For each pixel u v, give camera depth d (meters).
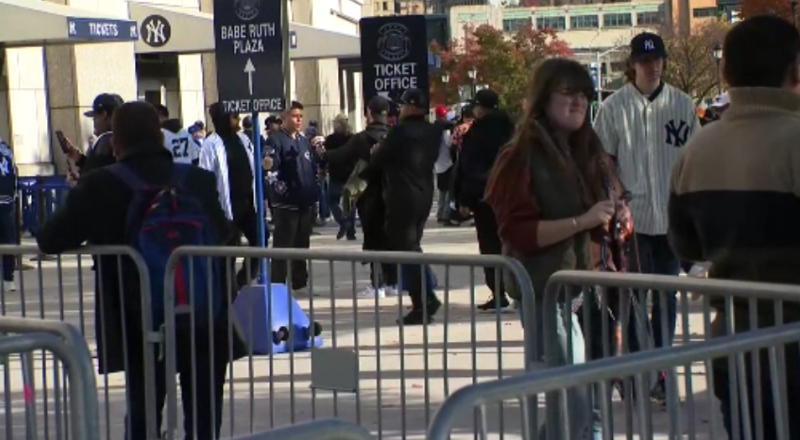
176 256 5.94
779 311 3.88
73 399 4.07
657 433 4.18
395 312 9.67
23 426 5.89
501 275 5.35
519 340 8.46
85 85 21.75
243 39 9.67
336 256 5.78
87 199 5.93
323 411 7.02
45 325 4.17
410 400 6.92
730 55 4.32
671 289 4.30
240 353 6.30
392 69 12.34
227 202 11.52
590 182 5.36
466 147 10.73
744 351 3.37
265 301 6.61
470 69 58.78
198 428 6.13
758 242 4.25
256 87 9.68
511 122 10.66
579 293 4.79
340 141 18.31
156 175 6.00
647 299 4.68
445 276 5.56
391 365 7.66
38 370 6.02
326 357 5.87
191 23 23.09
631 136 7.11
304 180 12.13
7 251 6.78
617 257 5.52
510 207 5.28
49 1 20.91
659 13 103.62
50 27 16.64
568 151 5.33
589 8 104.81
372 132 11.91
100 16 17.58
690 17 87.81
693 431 3.70
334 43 24.42
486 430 3.09
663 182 7.12
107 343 6.14
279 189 12.07
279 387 7.35
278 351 7.52
